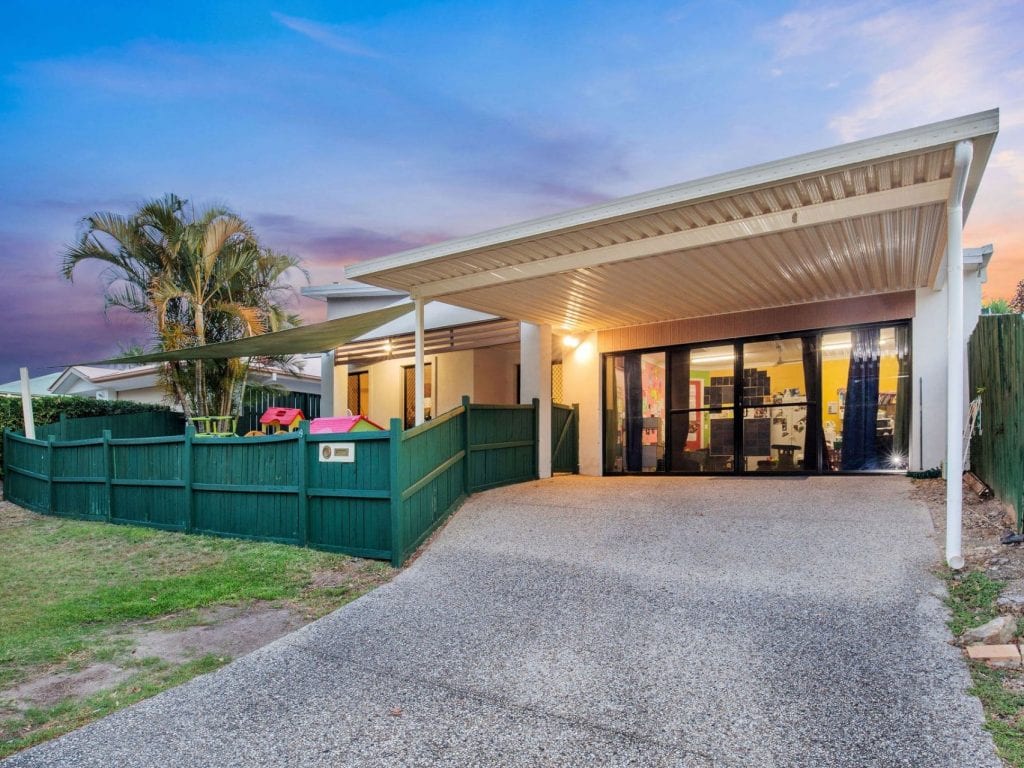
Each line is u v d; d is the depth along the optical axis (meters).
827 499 7.73
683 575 5.56
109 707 3.75
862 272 7.82
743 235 6.05
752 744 3.02
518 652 4.26
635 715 3.36
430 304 13.52
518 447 10.59
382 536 6.88
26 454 12.34
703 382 10.74
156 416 16.81
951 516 5.08
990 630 3.81
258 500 8.16
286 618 5.36
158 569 7.15
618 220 6.02
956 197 4.97
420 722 3.40
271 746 3.21
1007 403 5.98
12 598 6.24
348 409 15.60
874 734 3.02
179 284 13.47
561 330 11.98
